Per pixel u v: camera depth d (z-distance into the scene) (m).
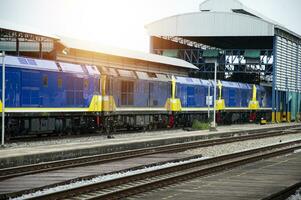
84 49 35.84
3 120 23.41
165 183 14.09
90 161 19.14
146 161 19.44
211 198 12.09
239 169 17.61
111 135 29.81
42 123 27.36
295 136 37.50
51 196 11.73
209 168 16.97
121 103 33.62
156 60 46.19
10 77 24.81
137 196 12.46
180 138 29.66
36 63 26.62
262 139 33.88
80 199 12.02
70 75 28.89
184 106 42.19
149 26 55.28
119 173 16.80
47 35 31.61
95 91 31.03
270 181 14.77
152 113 37.47
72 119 29.75
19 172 16.36
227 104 50.59
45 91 27.08
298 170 17.27
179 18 54.09
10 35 29.94
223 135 35.81
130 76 34.62
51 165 17.94
